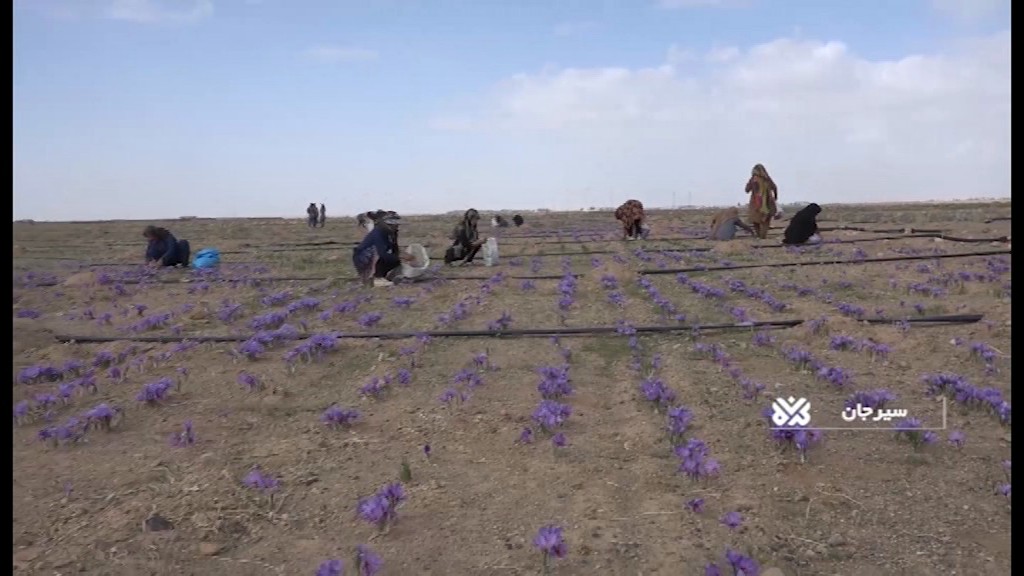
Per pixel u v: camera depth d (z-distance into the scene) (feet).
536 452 17.30
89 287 51.62
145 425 20.03
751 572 11.03
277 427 19.65
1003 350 25.96
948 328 29.89
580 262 62.90
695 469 14.97
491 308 38.55
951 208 201.05
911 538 12.90
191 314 37.83
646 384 20.42
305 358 27.40
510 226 134.82
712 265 55.26
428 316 36.35
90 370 26.12
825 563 12.15
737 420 19.15
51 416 20.93
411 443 18.15
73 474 16.57
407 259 52.08
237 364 26.81
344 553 12.80
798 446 16.60
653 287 42.75
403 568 12.28
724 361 24.81
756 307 36.55
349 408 21.08
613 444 17.71
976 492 14.60
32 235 158.40
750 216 78.84
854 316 32.55
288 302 43.37
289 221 253.24
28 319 38.73
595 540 13.01
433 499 14.85
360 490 15.40
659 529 13.35
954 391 20.27
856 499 14.39
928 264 51.31
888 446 17.07
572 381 23.45
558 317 35.14
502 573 12.05
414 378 24.31
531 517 13.97
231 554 12.86
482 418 19.86
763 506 14.14
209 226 200.34
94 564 12.60
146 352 29.55
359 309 39.06
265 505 14.71
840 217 139.44
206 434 19.17
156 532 13.60
